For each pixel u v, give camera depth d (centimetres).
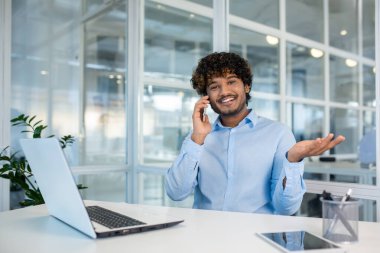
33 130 262
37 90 292
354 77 341
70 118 311
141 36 346
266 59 346
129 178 344
